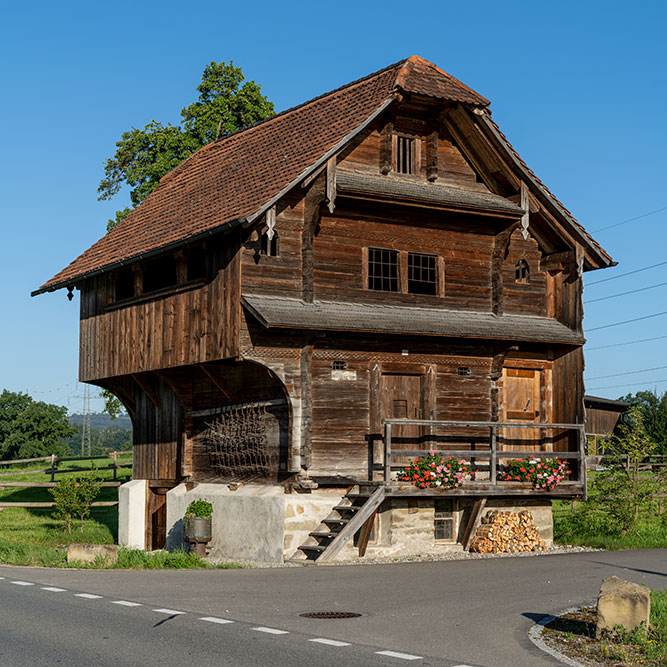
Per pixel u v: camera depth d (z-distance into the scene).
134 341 25.50
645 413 50.84
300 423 21.61
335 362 22.52
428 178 23.77
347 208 23.00
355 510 21.16
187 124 39.66
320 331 21.53
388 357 23.16
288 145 24.02
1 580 16.72
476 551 22.92
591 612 13.40
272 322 20.12
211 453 24.66
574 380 25.02
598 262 25.56
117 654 10.16
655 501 27.52
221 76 40.06
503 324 24.09
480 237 24.84
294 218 22.16
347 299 22.77
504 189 24.52
